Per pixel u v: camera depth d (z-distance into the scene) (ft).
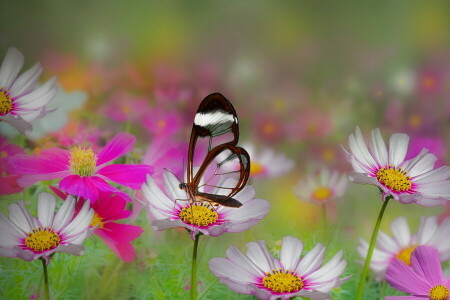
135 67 6.10
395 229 2.70
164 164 2.53
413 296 2.35
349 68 6.97
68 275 2.48
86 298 2.53
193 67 6.49
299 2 7.96
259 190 3.49
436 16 7.72
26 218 2.35
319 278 2.33
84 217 2.35
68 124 2.84
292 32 7.78
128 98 3.47
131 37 7.31
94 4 7.23
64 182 2.39
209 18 7.85
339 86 6.32
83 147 2.62
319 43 7.57
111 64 5.69
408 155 3.31
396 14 7.78
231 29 7.79
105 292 2.54
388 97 5.39
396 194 2.34
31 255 2.26
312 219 2.98
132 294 2.55
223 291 2.53
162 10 7.68
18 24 6.75
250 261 2.34
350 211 3.17
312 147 4.75
